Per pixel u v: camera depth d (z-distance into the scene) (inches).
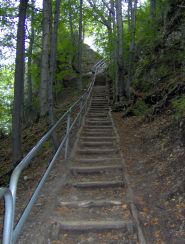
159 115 426.9
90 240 185.8
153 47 581.0
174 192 224.2
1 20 634.2
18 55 356.8
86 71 1502.2
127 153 356.5
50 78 376.5
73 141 418.6
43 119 673.6
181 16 493.7
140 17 768.9
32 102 1017.5
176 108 339.9
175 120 331.6
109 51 952.9
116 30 781.3
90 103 781.9
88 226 196.2
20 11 356.2
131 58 694.5
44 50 602.2
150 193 239.0
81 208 227.6
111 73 1061.1
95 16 874.1
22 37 357.1
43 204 226.4
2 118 1034.1
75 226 196.1
